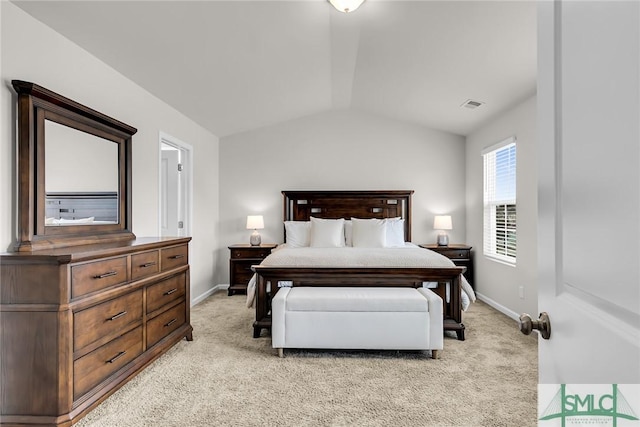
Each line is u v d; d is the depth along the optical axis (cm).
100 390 206
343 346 288
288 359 285
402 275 331
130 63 300
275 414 206
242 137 551
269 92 425
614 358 52
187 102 402
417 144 544
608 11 52
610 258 52
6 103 207
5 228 206
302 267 334
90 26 244
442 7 255
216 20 263
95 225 267
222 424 197
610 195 52
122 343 229
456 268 329
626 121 48
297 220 538
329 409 212
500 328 364
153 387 238
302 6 262
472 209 516
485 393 230
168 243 286
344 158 548
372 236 454
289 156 550
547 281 76
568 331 67
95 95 283
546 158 76
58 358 181
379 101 484
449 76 363
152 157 365
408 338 285
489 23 264
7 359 183
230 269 512
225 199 550
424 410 211
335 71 402
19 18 217
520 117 388
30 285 183
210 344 317
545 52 76
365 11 274
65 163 240
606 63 53
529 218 371
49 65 238
